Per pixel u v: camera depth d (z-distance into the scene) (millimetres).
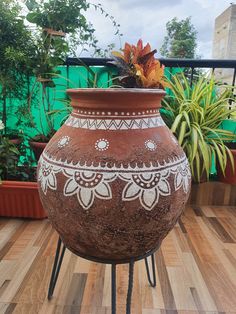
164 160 712
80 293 1092
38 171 816
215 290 1122
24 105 1858
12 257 1308
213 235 1551
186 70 1980
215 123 1848
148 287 1130
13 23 1613
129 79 944
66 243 819
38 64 1716
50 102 1939
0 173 1629
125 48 958
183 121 1704
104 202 665
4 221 1651
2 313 989
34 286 1122
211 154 1734
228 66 1945
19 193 1588
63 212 712
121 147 686
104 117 711
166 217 730
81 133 724
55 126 1970
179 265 1276
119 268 1246
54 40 1716
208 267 1268
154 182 683
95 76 1837
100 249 741
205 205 1953
